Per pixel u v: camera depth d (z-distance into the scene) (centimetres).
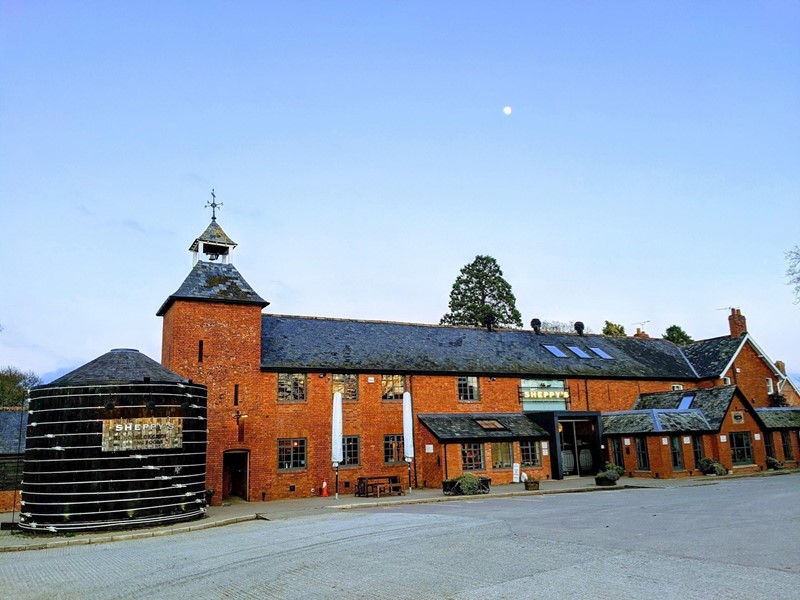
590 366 3944
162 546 1616
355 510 2252
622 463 3544
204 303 2816
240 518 2130
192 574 1183
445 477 3044
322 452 2953
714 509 1767
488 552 1208
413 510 2131
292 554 1309
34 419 2014
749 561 1030
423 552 1238
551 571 1020
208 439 2684
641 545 1213
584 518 1673
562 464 3406
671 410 3541
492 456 3234
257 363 2873
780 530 1337
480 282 6531
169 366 2816
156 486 2019
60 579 1245
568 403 3762
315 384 3016
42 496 1938
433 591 934
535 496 2583
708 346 4534
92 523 1920
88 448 1958
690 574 957
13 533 1959
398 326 3662
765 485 2589
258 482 2767
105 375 2048
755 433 3675
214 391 2750
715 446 3500
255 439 2798
